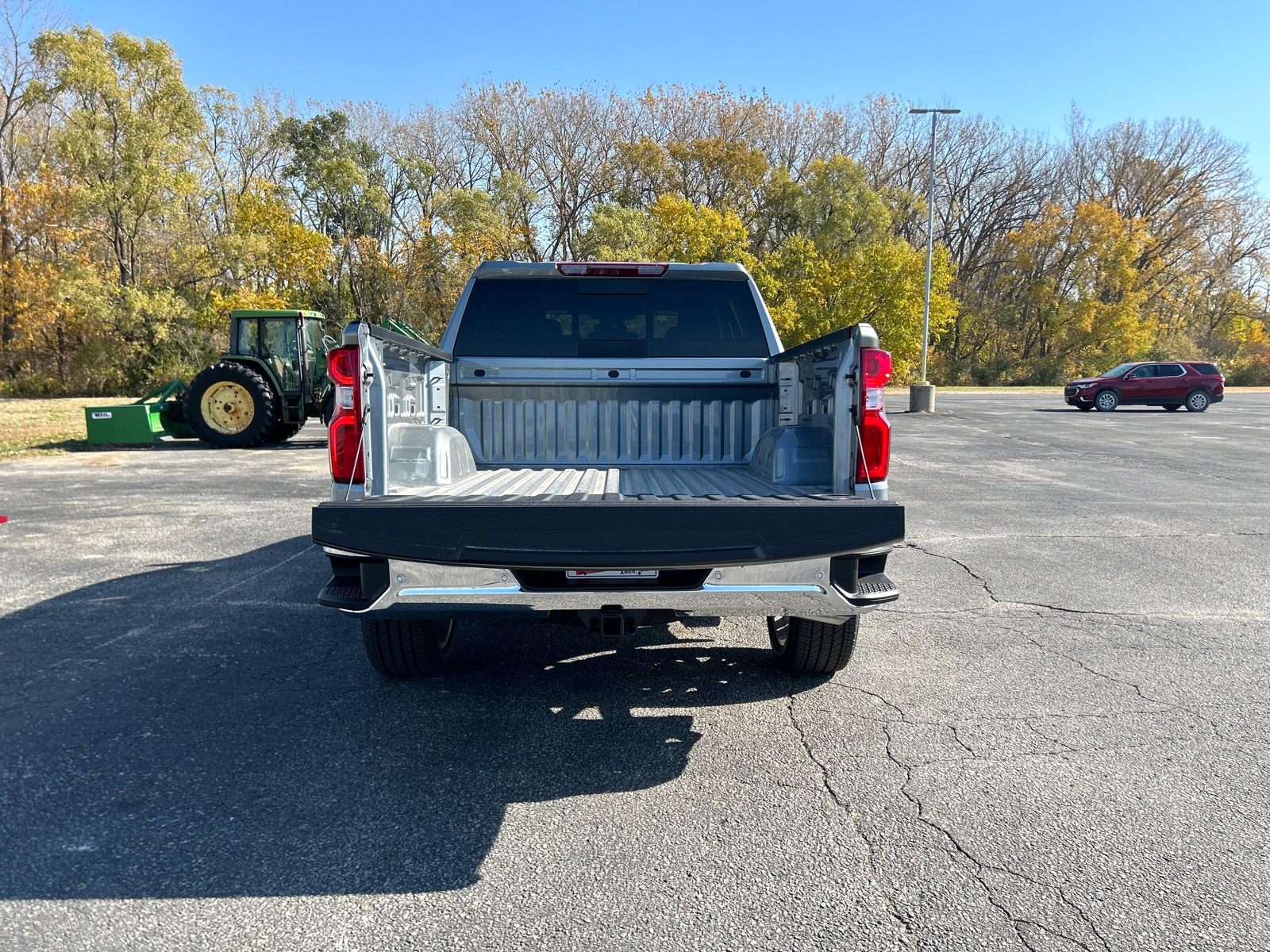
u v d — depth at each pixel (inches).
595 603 117.7
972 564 256.2
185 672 160.9
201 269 1427.2
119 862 97.3
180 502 368.2
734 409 188.2
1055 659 169.9
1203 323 2539.4
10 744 129.0
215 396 607.8
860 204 2030.0
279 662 167.0
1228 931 84.4
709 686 155.1
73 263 1357.0
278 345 631.8
